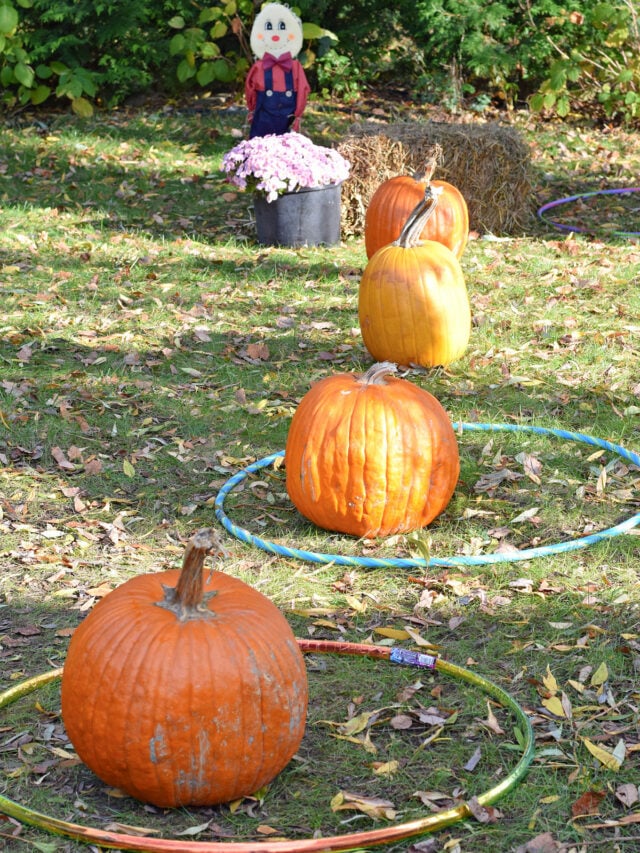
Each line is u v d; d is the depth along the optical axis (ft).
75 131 48.83
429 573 17.31
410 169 37.86
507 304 30.60
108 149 46.78
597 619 15.89
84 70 51.65
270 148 35.12
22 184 42.70
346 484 17.87
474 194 38.01
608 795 12.16
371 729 13.46
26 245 35.37
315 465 17.99
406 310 25.14
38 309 29.84
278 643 11.78
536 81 57.82
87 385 24.79
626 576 17.06
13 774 12.48
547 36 53.52
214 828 11.62
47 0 50.16
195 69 53.36
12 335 27.45
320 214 36.19
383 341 25.63
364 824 11.78
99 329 28.45
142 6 50.96
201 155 46.70
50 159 45.24
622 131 53.06
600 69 54.08
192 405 23.97
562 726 13.41
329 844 10.75
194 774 11.40
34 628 15.69
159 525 18.84
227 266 34.06
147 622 11.57
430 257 25.48
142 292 31.17
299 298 31.40
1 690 14.21
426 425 18.06
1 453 21.34
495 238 37.42
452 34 52.75
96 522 18.79
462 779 12.49
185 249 35.47
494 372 25.81
